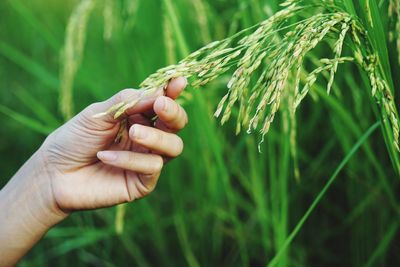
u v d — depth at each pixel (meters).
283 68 0.43
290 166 0.78
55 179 0.57
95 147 0.56
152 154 0.54
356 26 0.46
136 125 0.51
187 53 0.68
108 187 0.57
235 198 0.86
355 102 0.71
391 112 0.46
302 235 0.82
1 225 0.58
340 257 0.82
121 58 0.90
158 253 0.89
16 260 0.60
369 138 0.73
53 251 0.91
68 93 0.76
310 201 0.82
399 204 0.75
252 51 0.44
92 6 0.74
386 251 0.77
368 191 0.76
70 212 0.59
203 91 0.76
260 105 0.43
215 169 0.79
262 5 0.68
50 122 0.93
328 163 0.81
